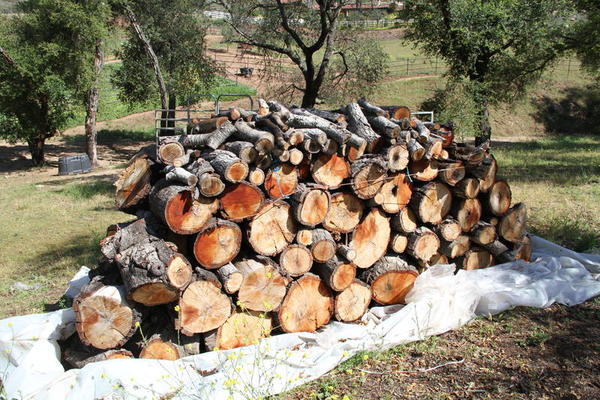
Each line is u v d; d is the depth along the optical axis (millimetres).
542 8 17656
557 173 14703
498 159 18766
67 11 22844
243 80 36656
